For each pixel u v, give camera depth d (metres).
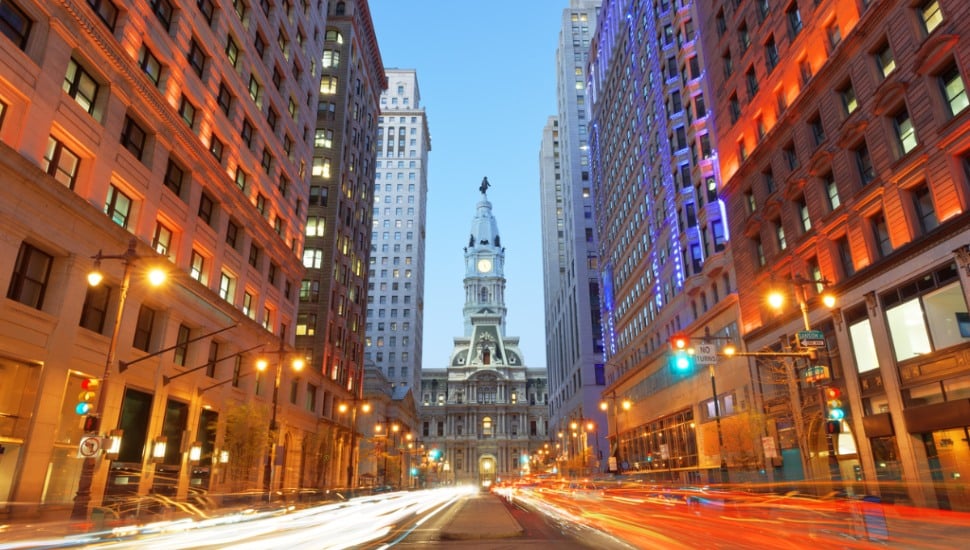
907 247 26.34
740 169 43.41
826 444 32.44
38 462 21.73
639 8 71.06
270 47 46.06
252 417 35.56
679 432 56.12
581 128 122.19
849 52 30.89
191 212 34.12
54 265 23.73
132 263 21.08
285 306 49.66
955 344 24.17
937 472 24.80
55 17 23.61
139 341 29.34
